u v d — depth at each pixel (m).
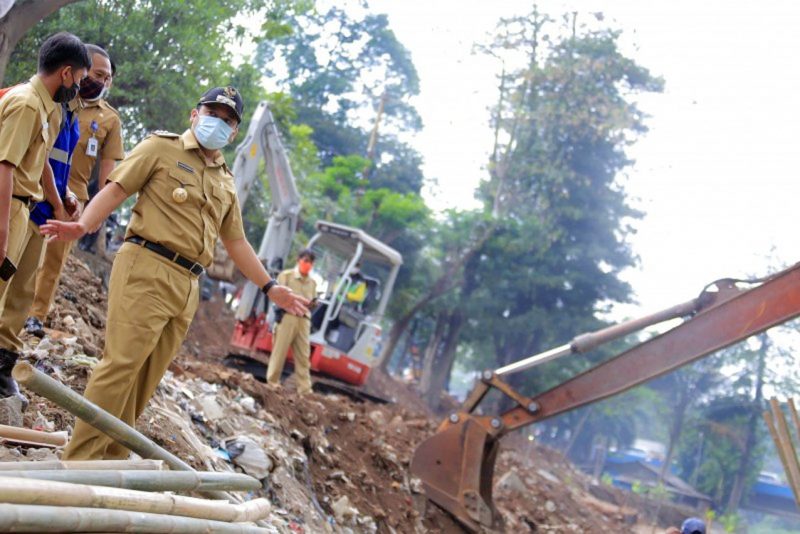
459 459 11.89
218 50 15.49
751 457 56.56
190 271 5.05
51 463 3.97
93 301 10.03
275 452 8.87
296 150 28.62
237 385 10.45
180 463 4.52
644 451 73.31
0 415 5.37
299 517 8.23
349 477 10.63
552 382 40.50
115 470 4.07
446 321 41.53
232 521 4.36
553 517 18.09
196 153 5.09
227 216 5.32
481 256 40.88
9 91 5.08
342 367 18.34
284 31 14.95
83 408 4.06
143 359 4.93
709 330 10.91
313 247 19.34
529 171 42.03
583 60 41.28
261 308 17.62
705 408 56.91
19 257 5.30
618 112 40.97
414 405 34.22
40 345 6.97
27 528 3.21
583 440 62.50
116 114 7.16
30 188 5.24
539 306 41.88
